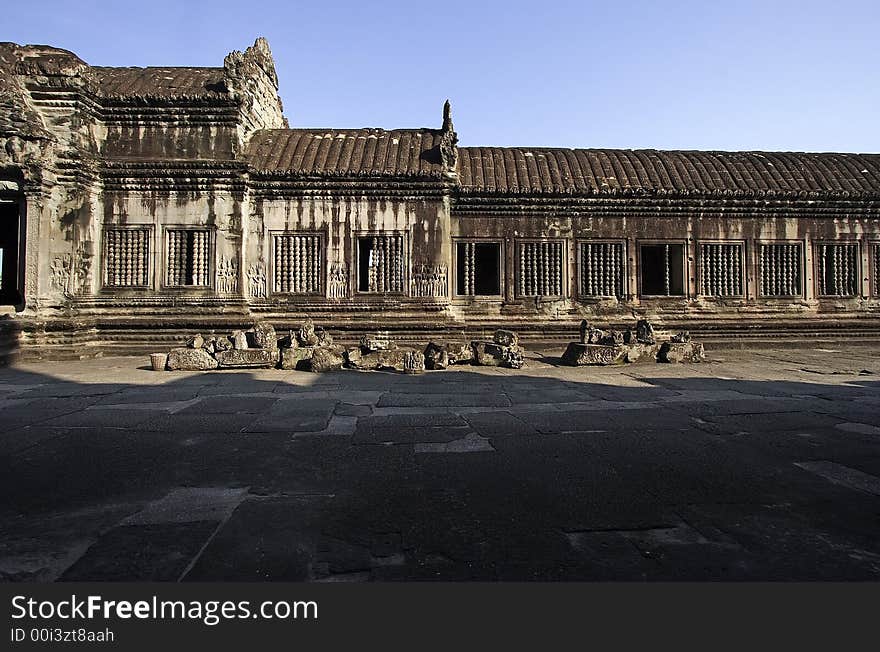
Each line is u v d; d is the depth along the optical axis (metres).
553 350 16.28
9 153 13.42
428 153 16.59
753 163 18.20
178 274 15.23
